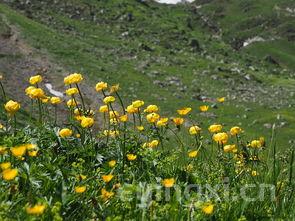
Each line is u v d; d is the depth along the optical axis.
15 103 6.58
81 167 5.90
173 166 6.49
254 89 147.25
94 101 96.81
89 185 5.33
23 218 4.04
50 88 103.62
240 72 163.50
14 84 97.56
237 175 6.24
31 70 110.44
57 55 126.38
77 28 180.12
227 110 111.38
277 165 5.80
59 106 31.02
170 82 132.62
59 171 5.49
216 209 4.82
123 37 189.62
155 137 7.07
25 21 145.12
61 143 6.92
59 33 155.88
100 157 6.68
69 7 199.38
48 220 4.04
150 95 116.06
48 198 4.81
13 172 4.00
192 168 6.41
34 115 42.03
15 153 4.38
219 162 6.55
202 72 153.88
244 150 6.57
